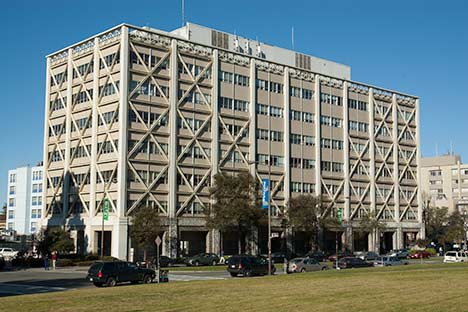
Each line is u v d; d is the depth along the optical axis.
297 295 27.27
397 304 23.25
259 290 30.66
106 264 43.91
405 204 123.88
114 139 85.44
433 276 38.25
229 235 95.81
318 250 104.06
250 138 98.56
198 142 91.88
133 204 84.00
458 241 133.12
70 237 86.75
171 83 89.69
